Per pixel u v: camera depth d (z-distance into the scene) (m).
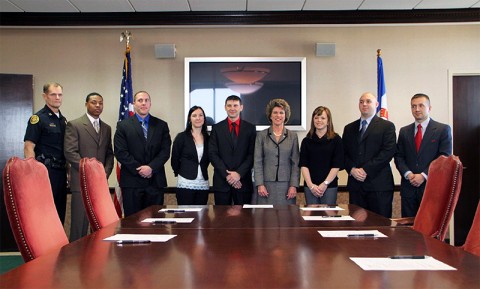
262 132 4.04
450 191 2.23
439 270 1.34
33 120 4.05
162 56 5.24
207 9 5.05
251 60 5.25
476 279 1.24
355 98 5.30
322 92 5.31
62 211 4.23
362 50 5.30
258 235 2.01
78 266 1.43
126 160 3.92
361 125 4.03
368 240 1.86
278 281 1.25
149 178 3.99
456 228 5.50
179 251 1.66
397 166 4.05
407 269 1.35
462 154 5.46
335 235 1.99
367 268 1.38
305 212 2.83
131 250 1.68
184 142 4.12
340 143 3.94
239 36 5.32
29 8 4.97
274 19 5.16
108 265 1.44
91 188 2.51
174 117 5.31
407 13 5.09
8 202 1.71
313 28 5.32
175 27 5.29
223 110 5.27
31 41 5.31
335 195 3.92
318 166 3.93
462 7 5.02
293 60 5.25
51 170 4.08
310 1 4.82
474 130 5.46
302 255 1.58
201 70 5.29
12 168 1.75
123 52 5.32
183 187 4.07
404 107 5.30
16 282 1.25
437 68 5.30
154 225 2.32
